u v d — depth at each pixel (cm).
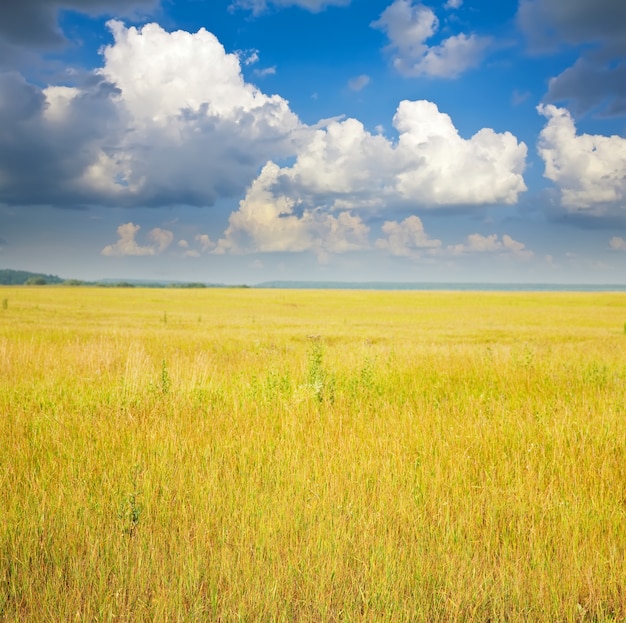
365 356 1170
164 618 307
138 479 479
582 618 315
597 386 1013
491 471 521
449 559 362
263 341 2208
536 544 384
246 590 330
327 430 659
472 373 1148
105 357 1300
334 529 394
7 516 404
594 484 495
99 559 355
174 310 5538
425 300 9181
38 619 304
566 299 9825
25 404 816
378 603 318
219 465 527
